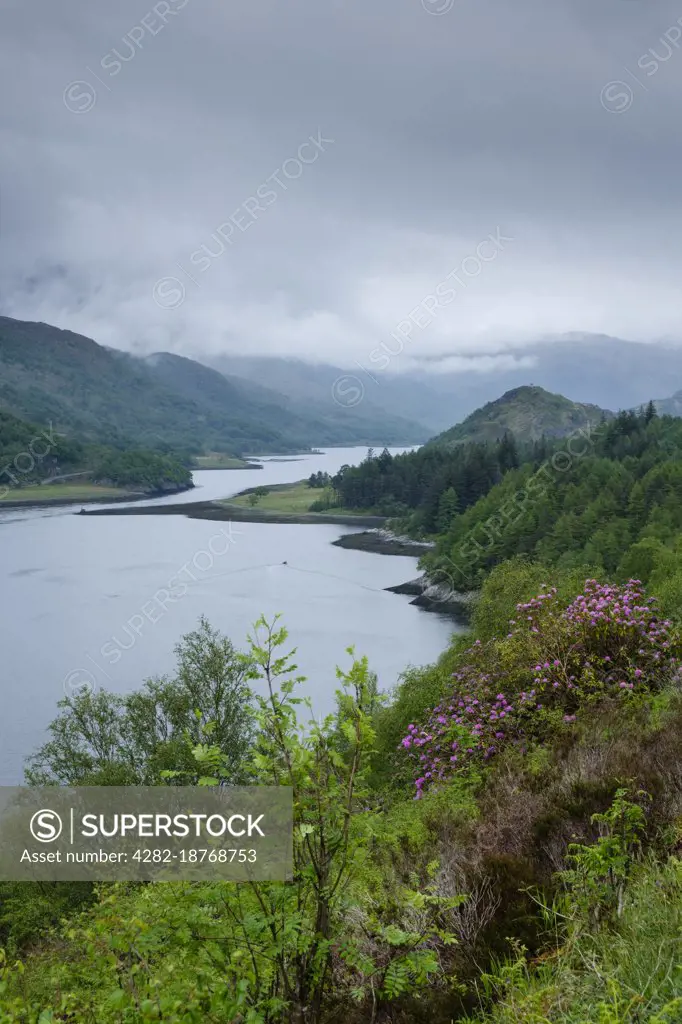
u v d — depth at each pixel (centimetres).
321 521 18512
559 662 1007
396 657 6588
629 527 10081
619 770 539
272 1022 293
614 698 905
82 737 3372
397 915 399
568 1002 286
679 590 1147
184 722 3103
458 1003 338
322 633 7531
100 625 8175
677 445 17312
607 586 1235
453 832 537
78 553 13375
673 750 562
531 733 915
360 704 326
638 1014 264
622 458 16750
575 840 462
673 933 304
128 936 305
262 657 326
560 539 10412
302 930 297
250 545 14512
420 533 15575
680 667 875
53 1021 314
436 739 1061
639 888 364
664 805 466
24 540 15062
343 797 319
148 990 286
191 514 19775
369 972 296
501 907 402
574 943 327
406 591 10000
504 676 1074
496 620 2805
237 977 295
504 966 344
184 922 300
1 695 5906
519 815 519
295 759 309
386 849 506
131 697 3403
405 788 1020
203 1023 276
